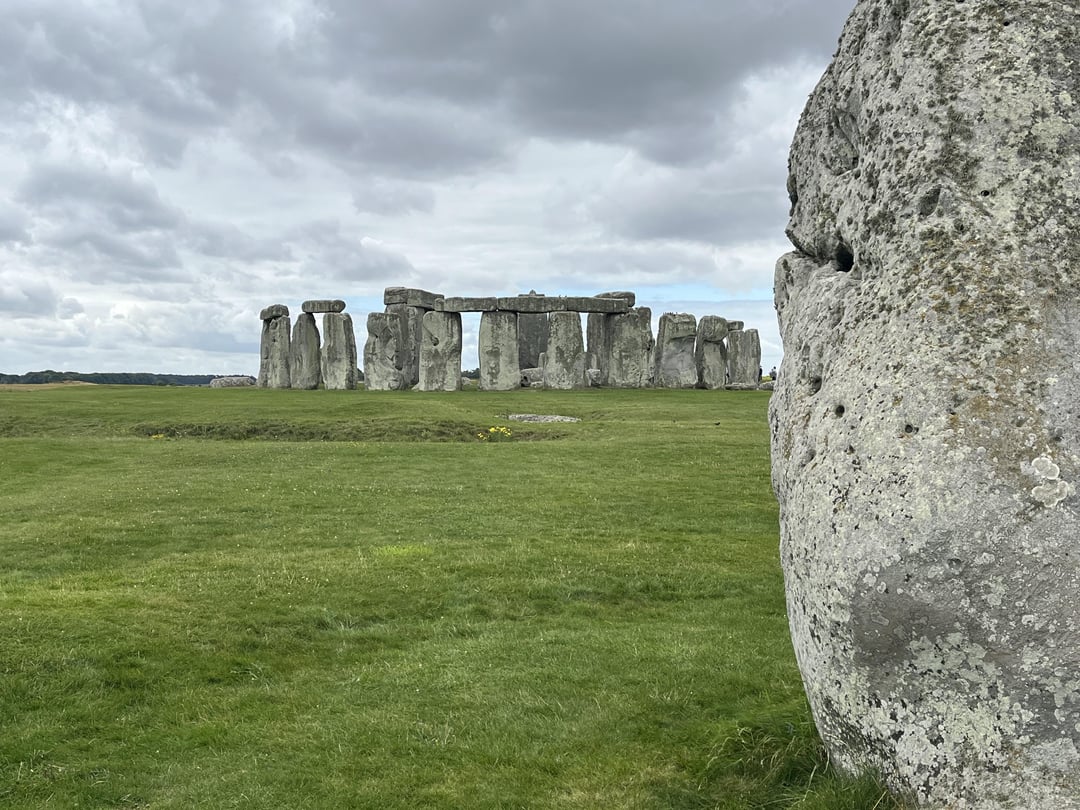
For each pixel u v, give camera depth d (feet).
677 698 30.86
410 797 24.77
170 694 31.60
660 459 86.48
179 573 46.70
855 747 19.83
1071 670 16.96
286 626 38.83
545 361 207.21
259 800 24.58
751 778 23.70
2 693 30.12
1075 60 19.48
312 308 188.96
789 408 22.35
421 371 180.34
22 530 57.41
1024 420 17.62
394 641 38.24
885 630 18.24
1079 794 16.88
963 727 17.79
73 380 372.17
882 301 19.97
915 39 20.84
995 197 19.22
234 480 76.28
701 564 49.90
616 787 24.86
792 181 26.86
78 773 25.91
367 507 64.95
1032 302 18.34
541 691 31.96
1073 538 17.01
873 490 18.44
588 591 45.09
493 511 63.77
